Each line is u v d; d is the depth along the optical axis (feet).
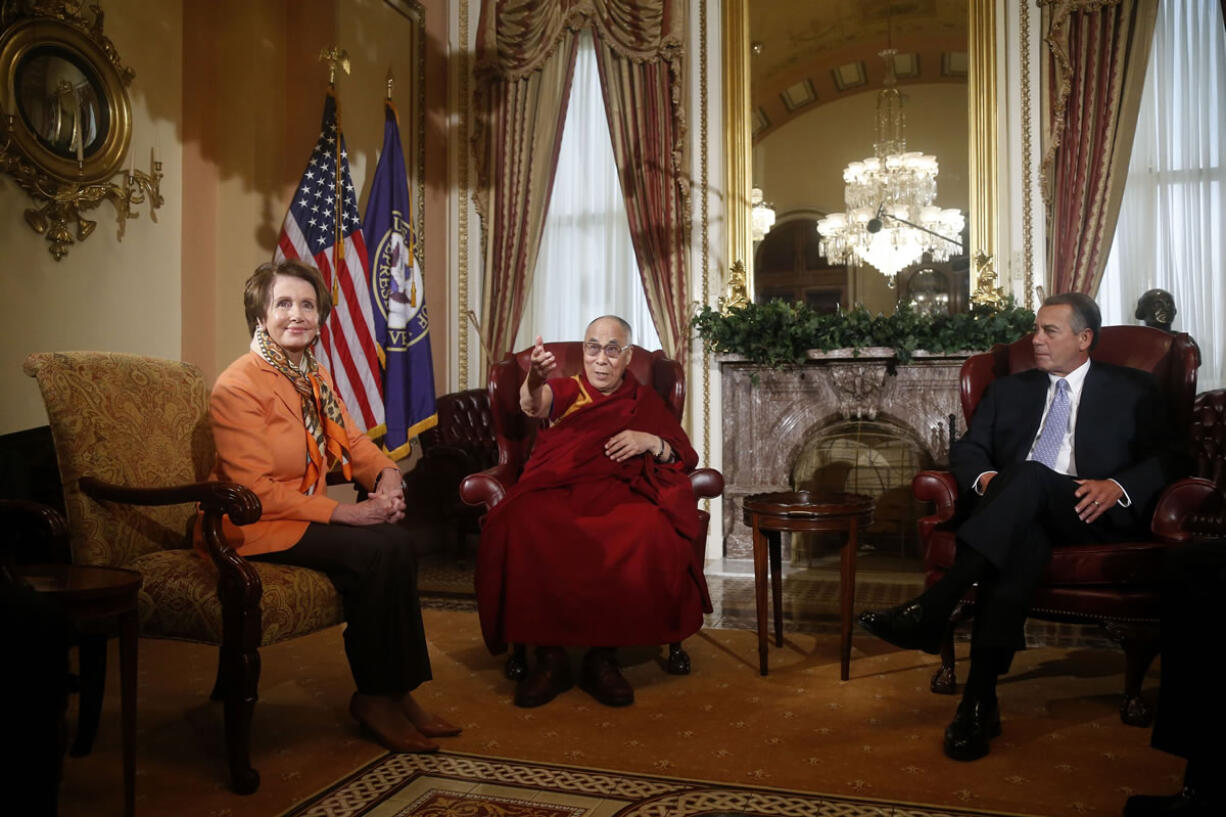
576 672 11.10
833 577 17.58
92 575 6.86
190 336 15.49
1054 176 18.62
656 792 7.30
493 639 10.09
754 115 20.52
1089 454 9.86
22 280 12.53
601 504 10.43
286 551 8.29
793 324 18.67
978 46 19.25
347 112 17.90
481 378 21.62
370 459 9.64
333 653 11.78
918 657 11.48
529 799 7.16
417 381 17.80
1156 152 18.20
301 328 8.99
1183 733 6.62
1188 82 17.99
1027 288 18.86
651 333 20.83
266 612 7.57
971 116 19.27
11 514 8.04
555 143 21.03
